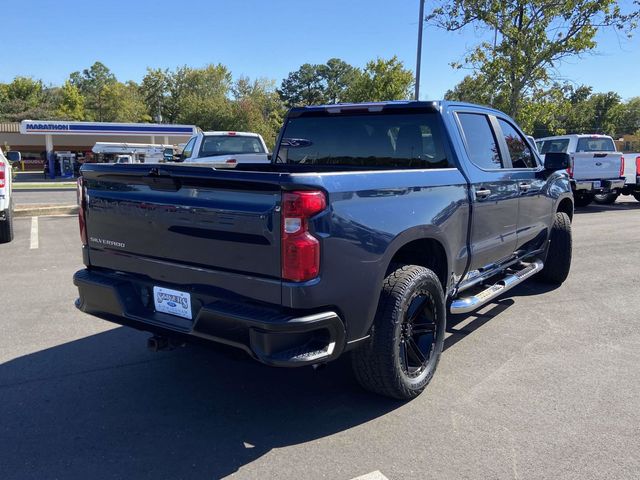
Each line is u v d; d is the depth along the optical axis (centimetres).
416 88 1583
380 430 325
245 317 281
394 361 333
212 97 7638
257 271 287
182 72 8331
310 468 287
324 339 296
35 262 776
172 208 315
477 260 439
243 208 285
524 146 554
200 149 1203
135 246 342
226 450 304
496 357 435
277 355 280
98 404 357
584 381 390
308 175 276
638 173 1548
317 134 487
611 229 1111
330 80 10994
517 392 372
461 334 489
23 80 8075
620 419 336
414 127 429
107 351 448
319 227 278
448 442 310
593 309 565
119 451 302
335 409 351
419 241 380
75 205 1468
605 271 735
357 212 300
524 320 529
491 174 450
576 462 290
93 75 10575
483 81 1847
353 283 299
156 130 3912
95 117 8050
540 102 1789
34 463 290
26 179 3659
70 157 3881
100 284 354
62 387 382
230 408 353
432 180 364
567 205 657
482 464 288
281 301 280
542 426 327
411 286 336
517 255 544
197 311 314
